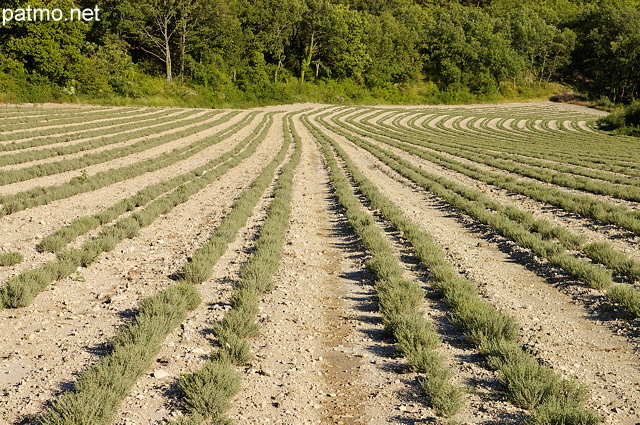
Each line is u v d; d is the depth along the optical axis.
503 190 24.53
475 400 5.63
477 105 128.62
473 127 82.94
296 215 17.89
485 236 14.96
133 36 92.31
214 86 93.44
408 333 7.07
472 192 22.27
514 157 40.97
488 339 7.19
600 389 5.89
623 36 135.50
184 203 19.75
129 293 9.19
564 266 10.83
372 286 10.21
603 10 153.50
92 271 10.59
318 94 111.44
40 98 65.38
